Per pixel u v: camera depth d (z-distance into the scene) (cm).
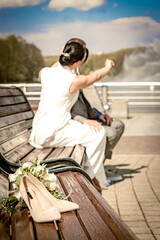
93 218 173
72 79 332
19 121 388
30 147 346
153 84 1254
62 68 348
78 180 245
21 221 176
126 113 1236
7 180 236
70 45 345
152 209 333
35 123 356
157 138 798
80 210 185
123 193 388
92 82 337
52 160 273
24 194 184
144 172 485
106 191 397
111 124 411
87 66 6056
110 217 172
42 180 203
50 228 164
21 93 450
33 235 156
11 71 8094
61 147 351
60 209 181
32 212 177
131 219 309
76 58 343
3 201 193
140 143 735
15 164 259
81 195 210
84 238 150
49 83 341
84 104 403
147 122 1126
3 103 359
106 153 407
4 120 340
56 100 339
